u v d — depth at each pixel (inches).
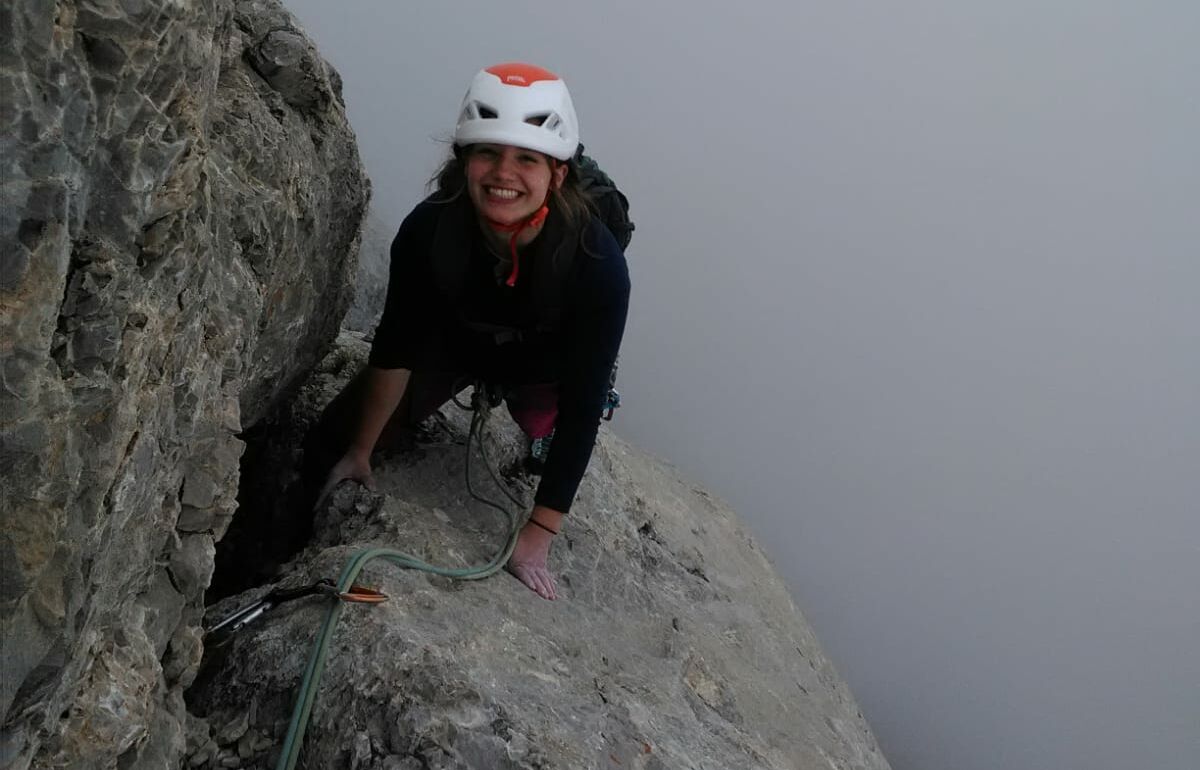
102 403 62.6
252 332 100.2
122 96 59.0
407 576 109.4
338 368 164.1
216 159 96.6
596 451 179.8
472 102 103.1
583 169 113.1
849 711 178.7
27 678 61.3
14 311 55.7
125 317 63.1
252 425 131.6
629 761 101.6
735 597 175.6
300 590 101.3
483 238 108.7
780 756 130.2
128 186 61.2
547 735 95.7
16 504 58.2
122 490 68.2
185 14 61.2
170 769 82.4
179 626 86.9
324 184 120.6
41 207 55.8
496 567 121.3
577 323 112.7
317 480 135.3
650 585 151.4
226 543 132.3
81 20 56.0
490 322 115.0
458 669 96.2
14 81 53.6
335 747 90.6
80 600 63.9
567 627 121.9
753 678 148.3
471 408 133.5
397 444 142.0
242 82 108.3
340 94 129.6
